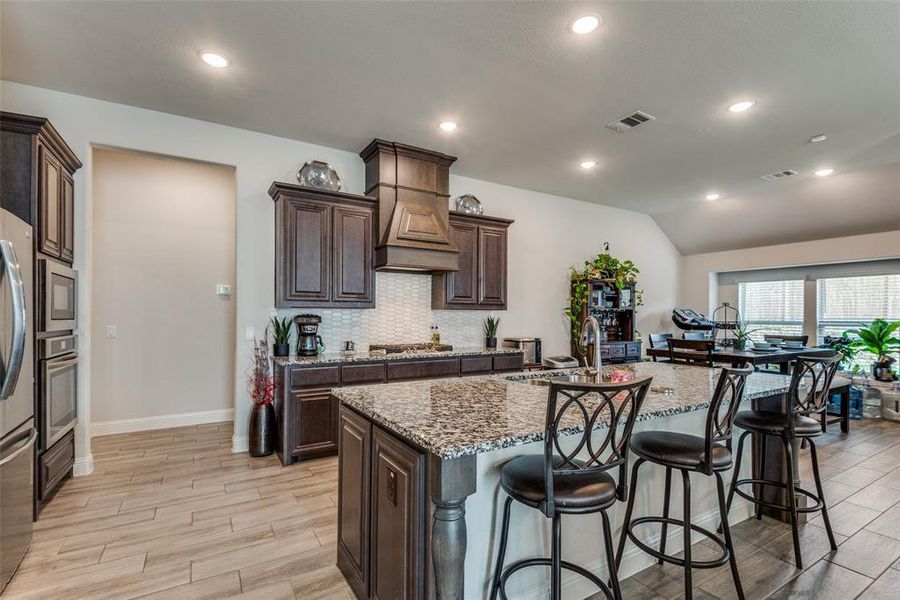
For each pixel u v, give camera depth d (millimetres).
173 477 3258
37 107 3156
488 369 4445
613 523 2102
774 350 5020
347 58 2746
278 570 2137
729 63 2756
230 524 2574
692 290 7328
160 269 4586
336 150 4297
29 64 2846
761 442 2762
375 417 1731
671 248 7270
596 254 6262
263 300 3934
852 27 2389
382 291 4527
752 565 2209
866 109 3359
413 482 1504
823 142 4016
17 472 2109
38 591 1969
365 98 3264
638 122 3623
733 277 7117
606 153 4328
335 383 3676
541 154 4363
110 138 3359
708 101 3252
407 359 3986
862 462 3729
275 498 2920
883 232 5445
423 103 3340
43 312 2670
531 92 3143
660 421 2359
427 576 1467
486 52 2666
